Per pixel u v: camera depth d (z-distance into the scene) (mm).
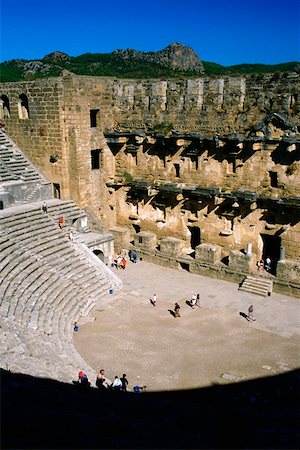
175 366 25281
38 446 10898
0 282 29078
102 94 42406
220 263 38375
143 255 42469
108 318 30953
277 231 36250
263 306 32906
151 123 41188
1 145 44656
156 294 35094
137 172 43781
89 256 37125
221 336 28719
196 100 37844
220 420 15172
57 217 40188
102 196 45000
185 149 39719
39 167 44312
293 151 33781
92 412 14766
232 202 37469
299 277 34219
